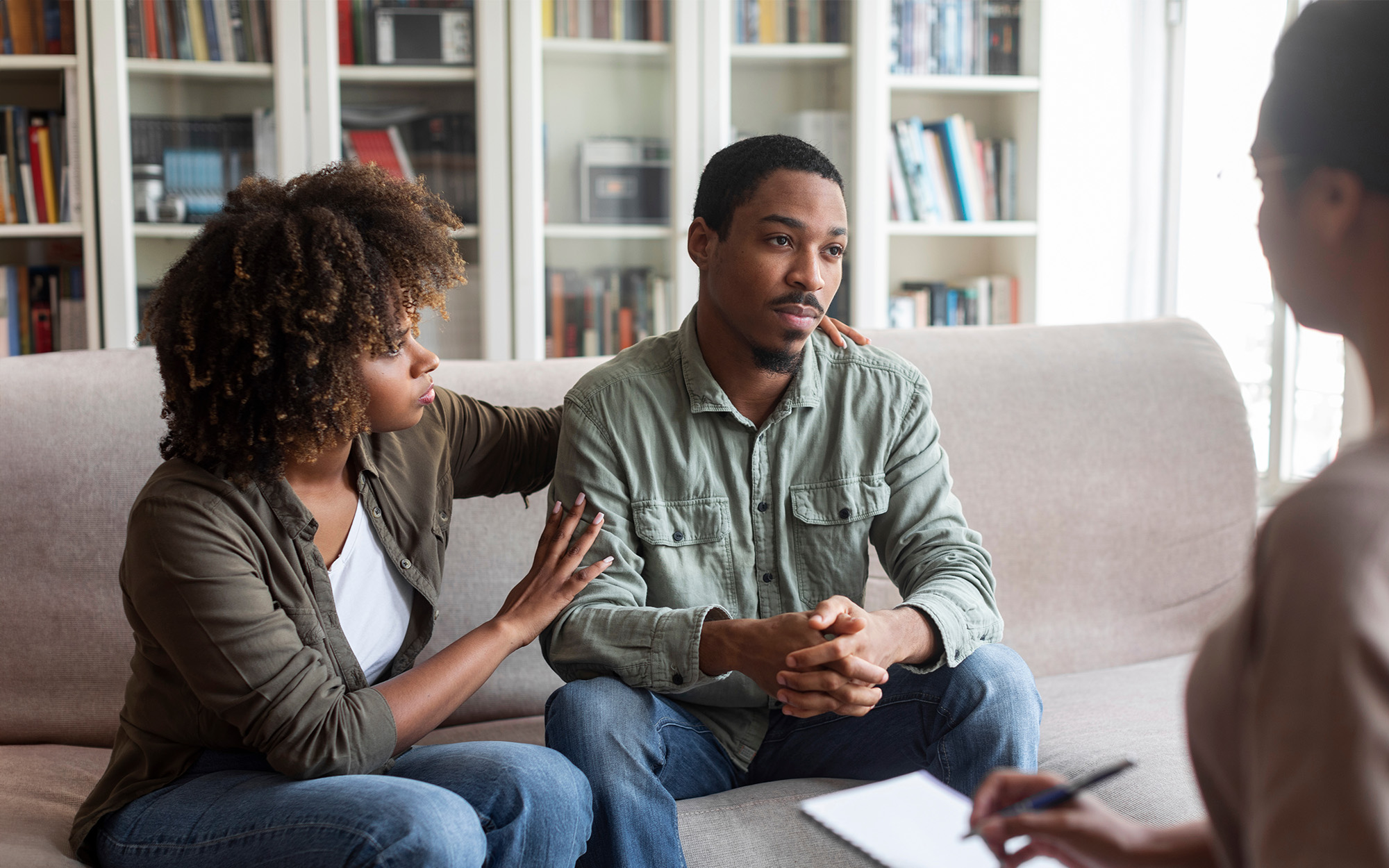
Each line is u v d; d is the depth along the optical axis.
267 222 1.03
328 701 1.03
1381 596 0.39
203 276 1.03
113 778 1.10
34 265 2.62
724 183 1.26
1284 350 2.96
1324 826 0.38
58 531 1.49
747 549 1.34
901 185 2.97
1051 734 1.42
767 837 1.18
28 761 1.38
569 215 2.81
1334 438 2.87
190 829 1.00
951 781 1.21
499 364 1.70
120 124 2.56
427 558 1.22
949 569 1.27
